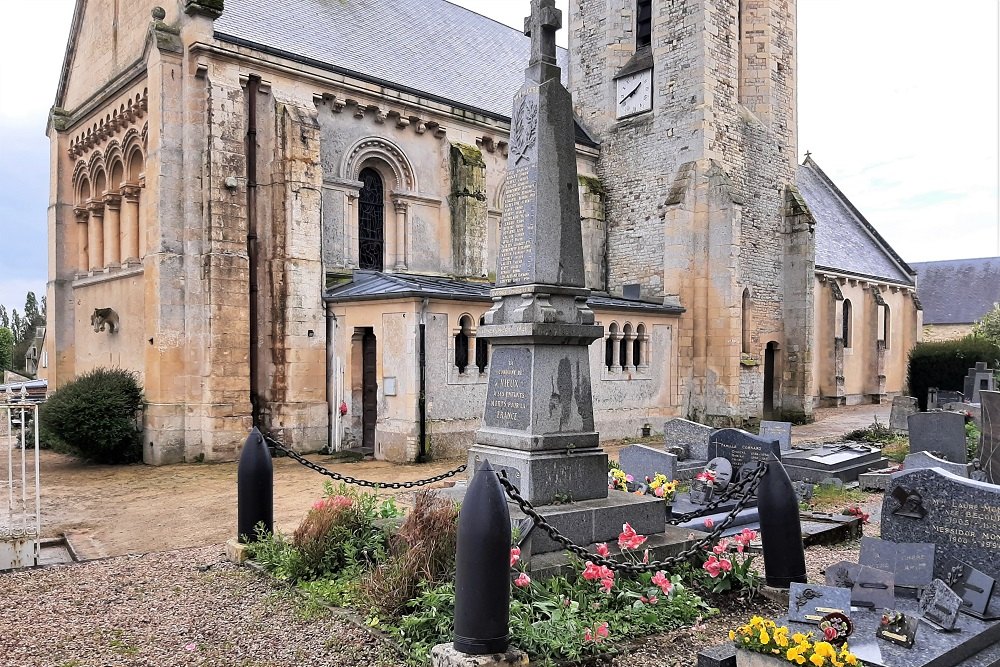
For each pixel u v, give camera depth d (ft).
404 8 89.51
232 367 58.54
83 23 77.36
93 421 54.70
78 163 77.56
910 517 22.11
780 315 92.02
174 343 58.08
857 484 46.26
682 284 81.35
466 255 74.74
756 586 23.61
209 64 58.65
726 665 17.02
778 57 92.12
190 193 58.59
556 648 17.95
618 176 90.43
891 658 16.63
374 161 72.23
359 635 19.63
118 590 24.26
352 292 61.67
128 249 66.95
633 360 75.82
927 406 101.50
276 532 29.45
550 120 27.02
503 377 26.99
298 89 64.28
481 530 16.94
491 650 16.96
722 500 28.99
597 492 26.48
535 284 26.09
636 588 22.13
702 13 82.48
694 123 82.79
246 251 59.93
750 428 80.28
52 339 78.74
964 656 17.58
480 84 86.53
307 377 61.77
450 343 58.49
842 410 113.91
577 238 27.43
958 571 20.25
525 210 27.04
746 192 87.66
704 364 80.89
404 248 73.26
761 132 89.81
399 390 57.21
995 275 194.80
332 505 26.03
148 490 45.73
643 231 87.71
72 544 32.40
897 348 147.43
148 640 19.94
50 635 20.39
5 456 62.69
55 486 47.37
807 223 90.94
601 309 71.00
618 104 90.84
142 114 64.49
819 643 15.98
